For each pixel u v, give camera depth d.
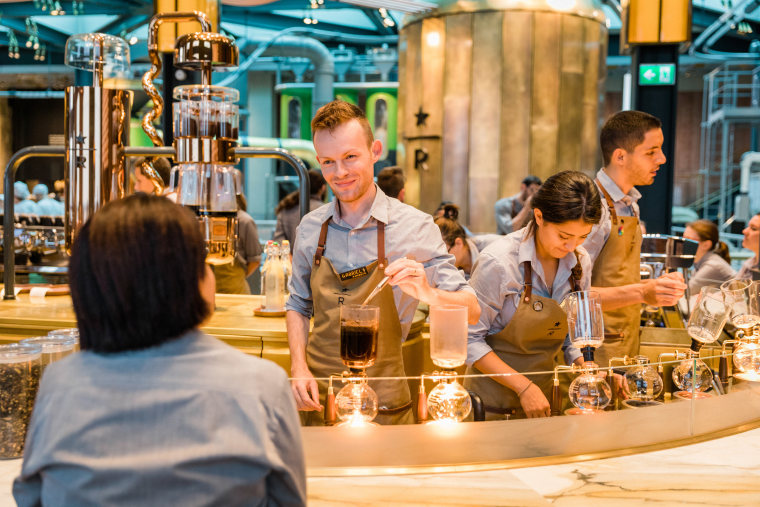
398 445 1.48
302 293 2.31
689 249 3.14
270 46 13.33
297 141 14.06
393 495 1.31
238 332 2.81
